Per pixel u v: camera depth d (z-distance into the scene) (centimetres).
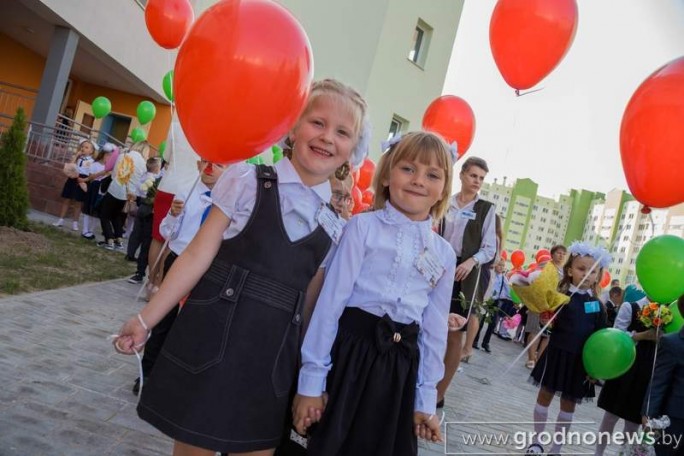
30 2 1168
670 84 261
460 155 459
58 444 253
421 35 1554
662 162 263
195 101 180
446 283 216
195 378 170
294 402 192
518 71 391
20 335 388
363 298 201
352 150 214
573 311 412
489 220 454
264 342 177
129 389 342
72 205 1177
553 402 709
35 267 628
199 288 181
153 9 453
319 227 193
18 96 1623
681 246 371
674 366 348
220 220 182
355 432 191
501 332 1419
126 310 542
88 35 1338
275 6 184
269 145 194
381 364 195
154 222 417
